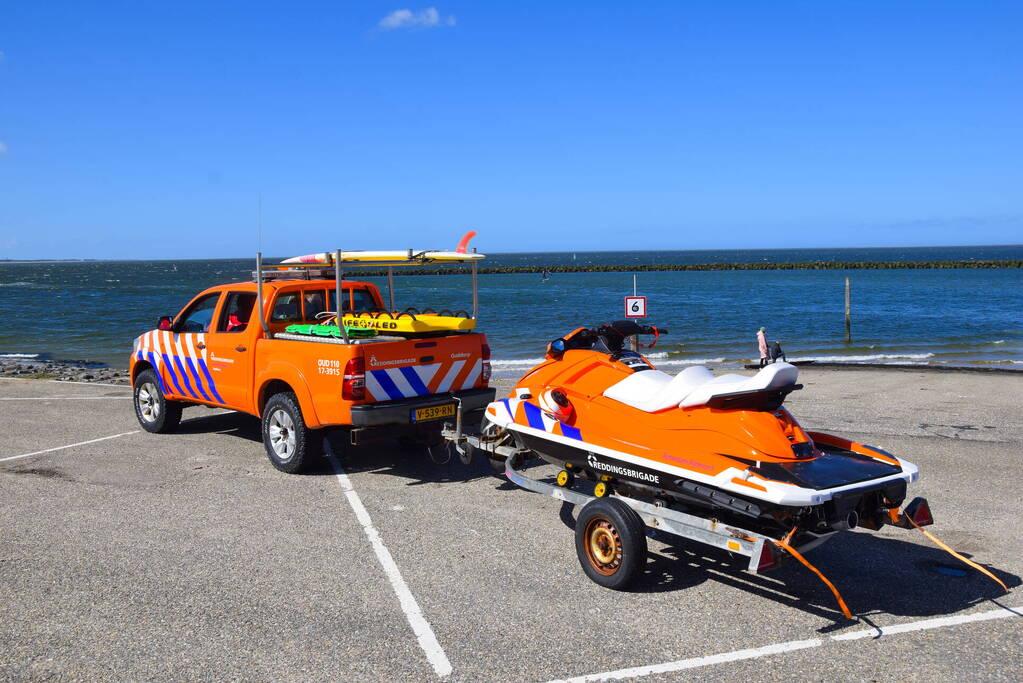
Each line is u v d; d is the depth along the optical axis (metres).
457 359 7.87
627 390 5.39
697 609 4.76
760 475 4.45
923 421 10.75
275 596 4.89
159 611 4.66
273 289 8.09
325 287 8.57
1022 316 39.44
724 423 4.81
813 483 4.34
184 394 9.22
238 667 3.99
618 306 50.25
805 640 4.34
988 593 5.00
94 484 7.44
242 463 8.27
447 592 4.98
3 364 21.45
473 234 7.85
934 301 52.09
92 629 4.42
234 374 8.40
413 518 6.46
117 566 5.37
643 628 4.48
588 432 5.45
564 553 5.70
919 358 22.14
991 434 9.86
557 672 3.96
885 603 4.86
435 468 8.15
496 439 6.77
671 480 4.90
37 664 4.02
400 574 5.27
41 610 4.66
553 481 7.64
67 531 6.09
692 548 5.91
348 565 5.42
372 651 4.18
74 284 97.38
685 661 4.09
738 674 3.95
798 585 5.16
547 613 4.68
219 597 4.86
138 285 93.88
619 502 5.02
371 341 7.18
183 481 7.56
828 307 47.12
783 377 4.72
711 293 64.81
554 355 6.02
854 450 5.07
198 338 8.88
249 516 6.49
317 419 7.42
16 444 9.16
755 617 4.65
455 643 4.28
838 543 5.99
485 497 7.09
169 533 6.06
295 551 5.68
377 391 7.19
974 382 14.64
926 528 6.28
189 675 3.91
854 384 14.45
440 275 113.69
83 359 24.78
